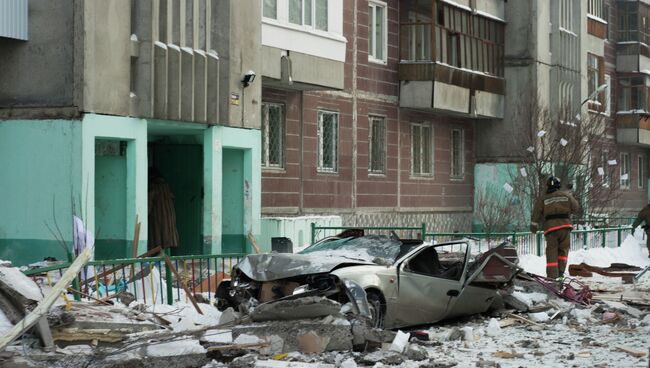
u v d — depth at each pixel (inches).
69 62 710.5
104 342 400.2
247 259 489.7
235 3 858.1
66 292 448.8
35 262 717.9
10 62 728.3
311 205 1067.9
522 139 1346.0
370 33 1182.3
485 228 1293.1
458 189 1369.3
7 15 710.5
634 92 1813.5
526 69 1386.6
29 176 721.0
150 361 374.6
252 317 429.7
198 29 825.5
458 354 430.3
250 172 888.3
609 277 853.2
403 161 1239.5
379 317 481.4
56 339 389.7
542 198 774.5
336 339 417.7
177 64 782.5
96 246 762.8
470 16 1304.1
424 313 512.4
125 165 759.7
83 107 705.6
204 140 840.3
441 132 1327.5
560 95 1466.5
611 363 403.2
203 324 467.2
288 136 1032.2
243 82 867.4
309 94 1064.8
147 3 758.5
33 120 721.0
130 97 746.8
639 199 1907.0
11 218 726.5
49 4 717.9
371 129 1184.2
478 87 1302.9
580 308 598.9
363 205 1159.6
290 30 943.0
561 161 1317.7
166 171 869.2
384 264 495.2
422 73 1203.9
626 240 1091.9
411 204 1256.8
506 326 533.0
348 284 450.3
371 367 390.6
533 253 971.3
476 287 544.1
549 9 1454.2
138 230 671.1
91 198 709.3
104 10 722.8
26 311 388.8
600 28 1640.0
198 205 856.9
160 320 442.6
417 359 410.3
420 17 1264.8
